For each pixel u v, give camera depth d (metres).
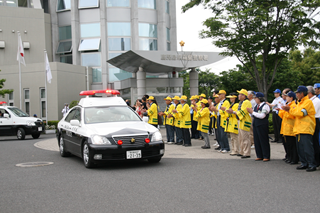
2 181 6.59
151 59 19.64
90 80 30.34
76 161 9.22
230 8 15.23
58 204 4.91
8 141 16.78
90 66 30.69
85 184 6.19
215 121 11.48
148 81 24.64
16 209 4.71
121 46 30.62
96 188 5.85
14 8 30.67
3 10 30.34
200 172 7.14
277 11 15.54
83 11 30.88
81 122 8.69
